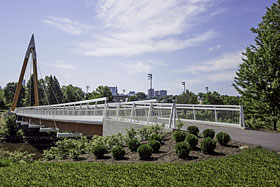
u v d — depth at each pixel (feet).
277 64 76.18
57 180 21.84
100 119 69.26
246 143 32.63
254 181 18.69
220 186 18.15
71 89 319.06
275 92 75.46
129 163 27.40
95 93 252.01
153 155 29.96
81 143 37.42
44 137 173.58
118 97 360.89
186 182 19.34
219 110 56.80
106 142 38.93
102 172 23.29
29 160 38.37
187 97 188.34
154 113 49.55
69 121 91.15
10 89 419.13
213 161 24.40
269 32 79.36
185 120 69.10
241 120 50.21
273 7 85.15
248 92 83.35
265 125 82.89
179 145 27.89
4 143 155.33
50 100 299.38
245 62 85.92
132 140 34.19
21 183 21.61
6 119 175.52
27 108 176.04
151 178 20.76
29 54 190.29
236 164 22.79
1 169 28.19
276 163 22.59
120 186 19.40
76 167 25.67
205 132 36.47
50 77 307.78
